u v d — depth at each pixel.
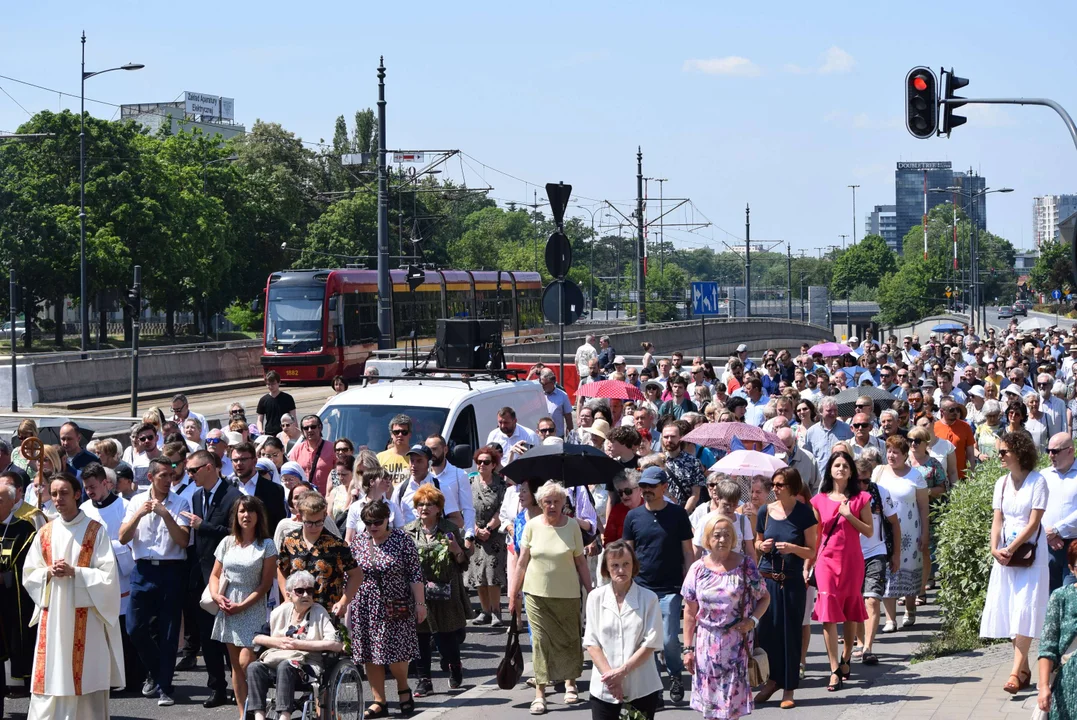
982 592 19.77
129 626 18.55
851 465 17.67
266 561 16.88
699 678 14.48
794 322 155.38
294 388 74.62
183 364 74.12
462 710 17.19
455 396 26.70
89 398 65.81
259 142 174.12
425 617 17.27
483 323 34.22
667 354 100.69
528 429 27.81
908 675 17.75
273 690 15.42
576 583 16.98
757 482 17.30
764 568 16.53
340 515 21.83
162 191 127.56
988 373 42.78
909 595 21.56
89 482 19.34
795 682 16.38
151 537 18.50
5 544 17.39
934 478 23.09
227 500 18.52
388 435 25.95
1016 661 16.06
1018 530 16.08
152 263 125.56
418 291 82.81
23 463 25.05
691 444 23.06
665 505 17.14
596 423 23.72
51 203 118.62
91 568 16.33
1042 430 31.44
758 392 32.16
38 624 16.50
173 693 18.89
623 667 13.43
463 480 21.53
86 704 16.48
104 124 122.75
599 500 20.78
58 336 122.25
